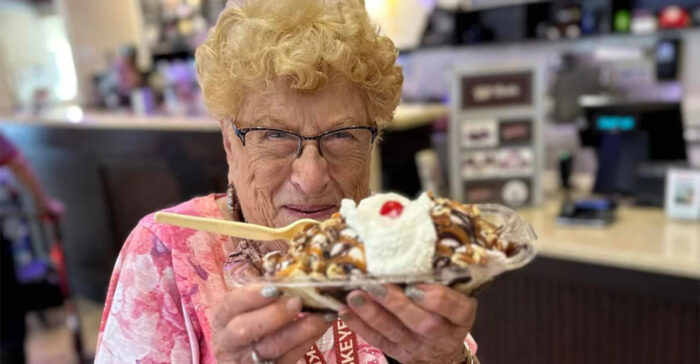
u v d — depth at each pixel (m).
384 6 3.89
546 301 2.03
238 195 0.84
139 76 4.56
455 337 0.57
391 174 2.77
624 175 2.36
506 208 0.67
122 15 5.44
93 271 3.80
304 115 0.74
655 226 2.03
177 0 4.86
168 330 0.81
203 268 0.82
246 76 0.73
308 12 0.74
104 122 3.40
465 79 2.31
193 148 3.04
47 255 3.82
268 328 0.56
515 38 3.64
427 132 3.13
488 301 2.19
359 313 0.55
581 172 3.51
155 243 0.83
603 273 1.86
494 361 2.22
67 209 3.83
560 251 1.92
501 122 2.33
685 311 1.74
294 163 0.76
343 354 0.82
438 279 0.54
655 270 1.75
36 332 3.48
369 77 0.76
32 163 3.97
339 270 0.55
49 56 6.36
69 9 5.13
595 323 1.94
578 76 3.46
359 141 0.79
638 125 2.28
